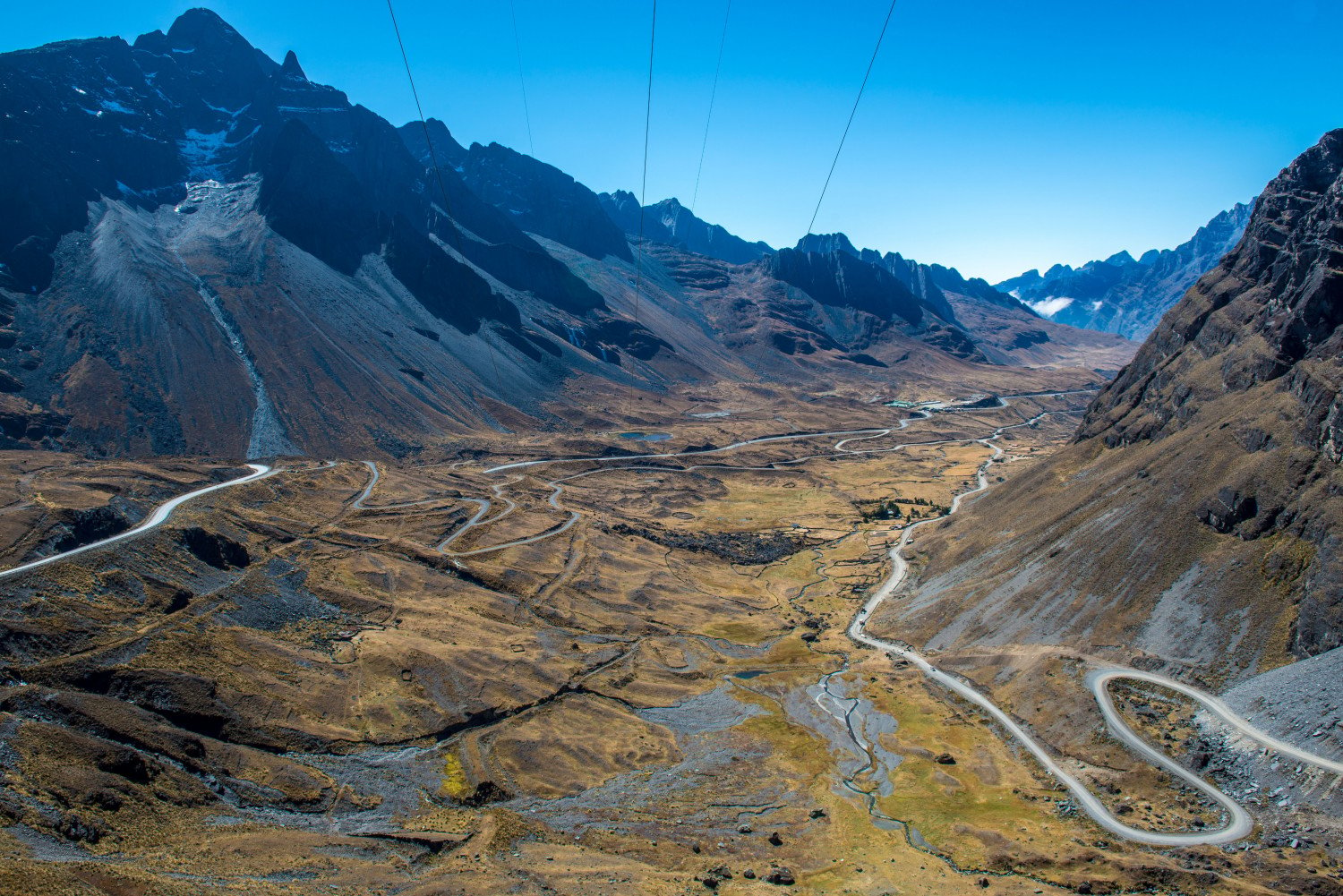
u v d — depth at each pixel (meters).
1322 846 91.50
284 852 83.12
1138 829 100.62
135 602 131.88
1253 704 114.81
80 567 133.50
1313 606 119.50
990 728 130.88
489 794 108.81
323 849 85.88
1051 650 143.00
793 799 111.81
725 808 108.81
